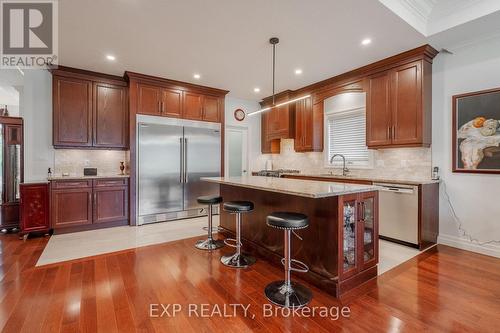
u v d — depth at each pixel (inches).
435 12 108.9
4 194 147.3
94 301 75.0
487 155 113.3
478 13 98.7
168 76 168.1
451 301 75.6
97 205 152.4
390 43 120.7
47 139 154.9
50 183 139.1
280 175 197.3
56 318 66.9
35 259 106.5
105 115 162.4
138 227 158.1
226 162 222.8
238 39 117.5
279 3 90.7
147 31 110.2
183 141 180.9
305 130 194.4
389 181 127.6
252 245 117.5
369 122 149.4
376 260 91.3
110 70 156.1
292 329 63.6
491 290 81.7
